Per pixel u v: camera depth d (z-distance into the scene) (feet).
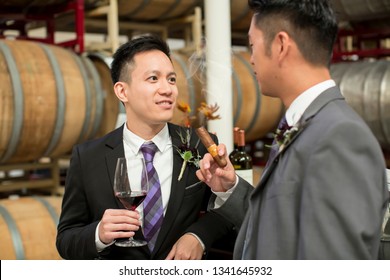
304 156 4.77
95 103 15.62
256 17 5.29
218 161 6.42
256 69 5.38
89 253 7.11
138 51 7.50
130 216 6.73
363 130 4.58
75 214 7.83
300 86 5.15
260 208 5.22
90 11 17.29
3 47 13.85
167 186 7.71
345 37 23.71
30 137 14.07
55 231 12.48
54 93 14.20
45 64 14.29
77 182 7.79
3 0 16.20
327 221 4.45
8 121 13.44
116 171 6.88
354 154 4.52
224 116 13.84
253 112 18.89
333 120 4.70
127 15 19.40
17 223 12.12
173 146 7.84
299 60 5.10
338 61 22.40
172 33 23.99
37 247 12.03
